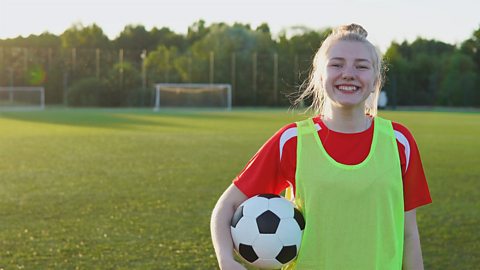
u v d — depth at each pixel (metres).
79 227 6.62
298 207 2.41
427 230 6.57
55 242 5.95
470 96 52.91
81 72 54.31
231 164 12.51
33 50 54.25
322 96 2.53
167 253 5.57
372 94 2.55
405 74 54.06
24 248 5.71
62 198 8.45
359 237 2.31
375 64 2.40
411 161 2.40
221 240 2.36
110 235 6.26
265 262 2.39
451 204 8.10
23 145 16.72
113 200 8.31
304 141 2.37
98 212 7.47
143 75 53.28
